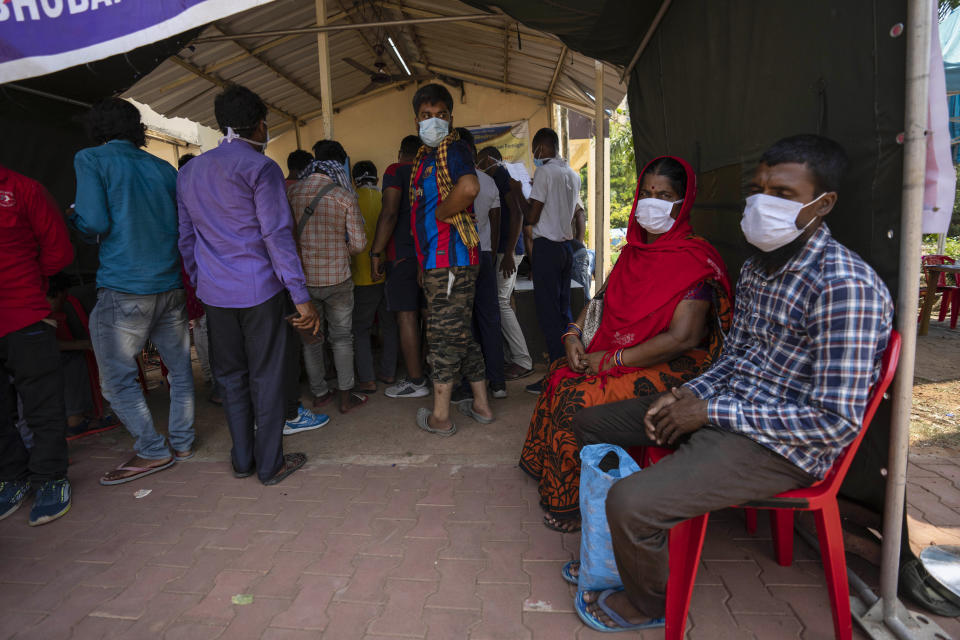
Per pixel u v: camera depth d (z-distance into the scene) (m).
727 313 2.30
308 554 2.38
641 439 2.21
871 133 1.73
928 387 4.40
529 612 1.99
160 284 3.05
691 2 2.85
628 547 1.68
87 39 2.88
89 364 3.84
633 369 2.40
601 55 3.91
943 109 1.60
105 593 2.18
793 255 1.69
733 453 1.66
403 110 10.19
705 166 2.92
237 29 6.14
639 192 2.43
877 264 1.76
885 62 1.65
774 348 1.75
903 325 1.67
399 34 7.97
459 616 1.98
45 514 2.70
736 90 2.50
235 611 2.04
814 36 1.92
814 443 1.59
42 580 2.27
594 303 2.74
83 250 4.98
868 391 1.56
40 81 4.12
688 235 2.37
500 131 9.97
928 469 2.95
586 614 1.91
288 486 3.00
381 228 3.86
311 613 2.02
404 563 2.29
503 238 4.53
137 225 2.94
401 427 3.75
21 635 1.96
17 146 4.28
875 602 1.86
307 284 3.66
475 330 4.21
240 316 2.89
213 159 2.76
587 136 11.94
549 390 2.72
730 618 1.91
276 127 9.89
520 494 2.81
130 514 2.76
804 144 1.60
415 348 4.24
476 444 3.43
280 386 2.99
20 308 2.63
